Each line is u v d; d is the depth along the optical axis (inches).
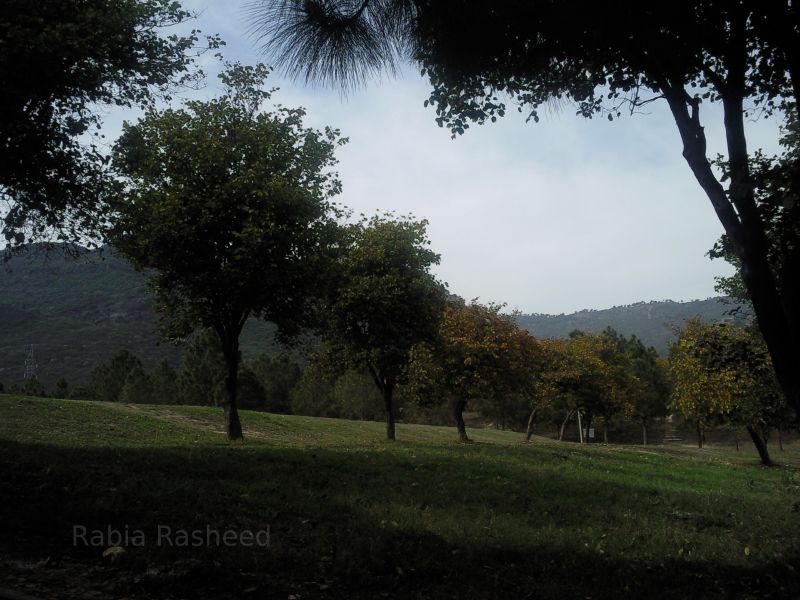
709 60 293.7
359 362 944.9
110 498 290.0
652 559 295.0
